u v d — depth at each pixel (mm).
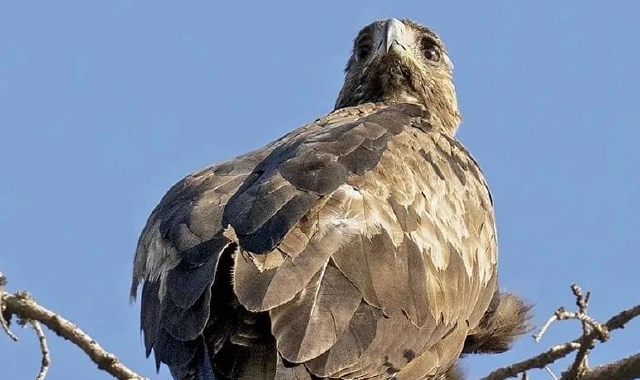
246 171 13539
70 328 11188
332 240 12078
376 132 14141
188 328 11414
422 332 12703
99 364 11086
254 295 11266
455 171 14844
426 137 15008
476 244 14570
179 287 11719
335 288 11750
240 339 11531
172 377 11930
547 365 11562
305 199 12125
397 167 13695
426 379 13219
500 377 11688
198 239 12078
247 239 11727
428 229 13430
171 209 13328
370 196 12867
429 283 13031
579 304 11500
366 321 11836
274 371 11438
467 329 14180
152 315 12414
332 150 13203
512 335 16531
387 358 12023
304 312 11461
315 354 11211
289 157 13031
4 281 11414
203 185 13383
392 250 12602
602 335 11281
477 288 14430
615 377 11547
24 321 11320
